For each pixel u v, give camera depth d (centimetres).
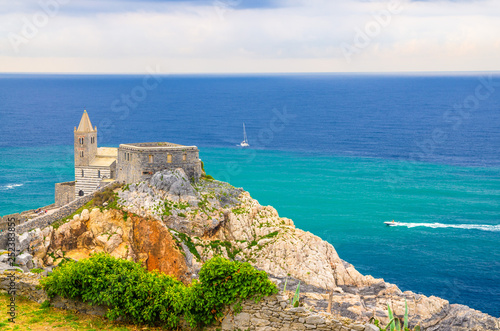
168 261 10556
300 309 4169
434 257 15450
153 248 10719
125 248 10631
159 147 11619
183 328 4516
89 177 13325
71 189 13475
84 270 4775
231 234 11525
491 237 17388
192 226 11038
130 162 11712
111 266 4916
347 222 18888
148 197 11069
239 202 12212
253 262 10906
